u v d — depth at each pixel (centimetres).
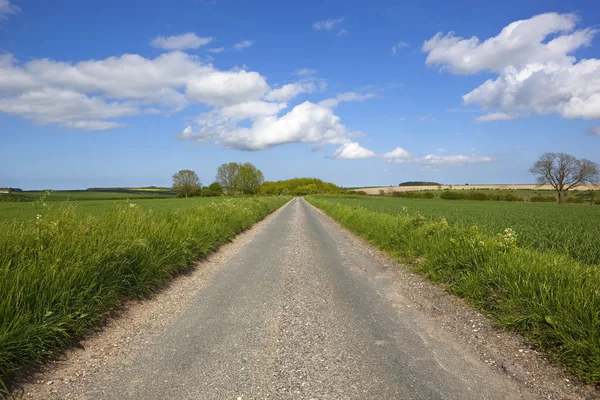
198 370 359
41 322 394
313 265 885
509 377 356
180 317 516
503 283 566
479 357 399
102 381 338
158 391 320
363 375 351
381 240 1200
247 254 1036
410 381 341
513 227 1469
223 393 317
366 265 906
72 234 585
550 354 402
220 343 425
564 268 579
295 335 450
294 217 2608
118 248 599
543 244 1034
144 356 391
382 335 455
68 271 476
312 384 333
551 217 2300
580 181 6712
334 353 400
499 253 704
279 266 870
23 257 485
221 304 575
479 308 557
